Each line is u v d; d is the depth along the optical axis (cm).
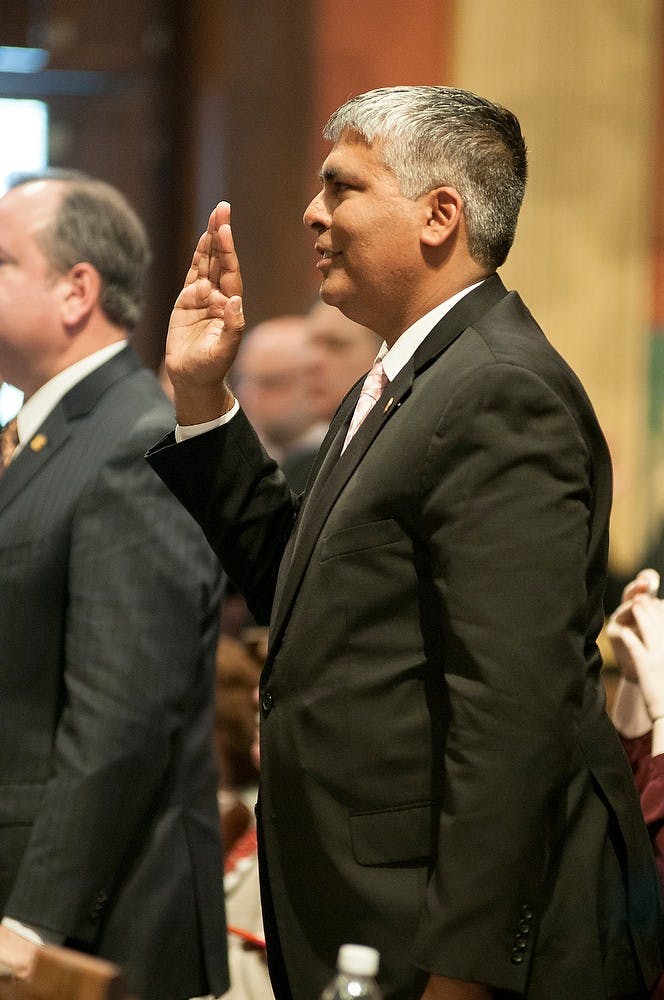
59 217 847
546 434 578
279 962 636
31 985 445
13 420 859
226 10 2416
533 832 559
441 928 557
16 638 791
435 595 596
